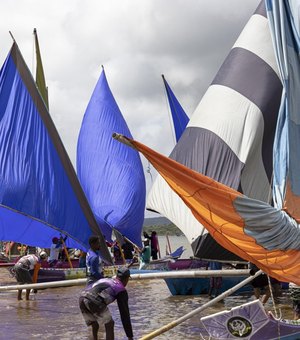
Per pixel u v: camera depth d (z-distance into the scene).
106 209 27.16
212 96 14.85
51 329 12.80
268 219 10.14
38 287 14.98
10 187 18.23
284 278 10.47
